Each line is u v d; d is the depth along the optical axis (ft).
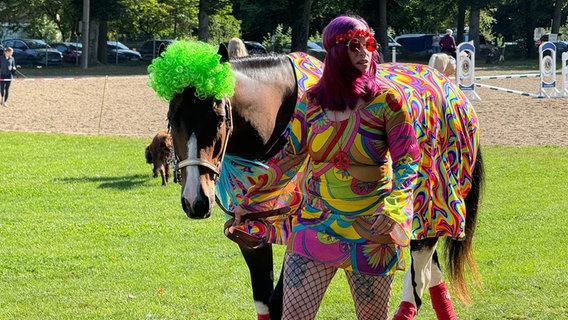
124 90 93.71
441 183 16.62
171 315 19.51
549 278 21.68
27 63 152.25
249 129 14.87
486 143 51.21
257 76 15.21
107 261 24.91
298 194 14.78
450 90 17.25
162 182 39.01
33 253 25.89
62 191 37.17
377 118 12.07
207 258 25.07
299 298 12.32
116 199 35.45
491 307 19.43
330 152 12.30
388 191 12.42
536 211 30.94
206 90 13.24
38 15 177.47
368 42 12.07
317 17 172.55
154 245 26.96
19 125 62.49
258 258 15.83
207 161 13.35
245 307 20.12
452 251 18.37
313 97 12.37
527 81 103.19
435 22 203.21
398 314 16.26
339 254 12.30
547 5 186.29
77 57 158.51
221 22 188.75
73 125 62.90
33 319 19.29
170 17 190.90
